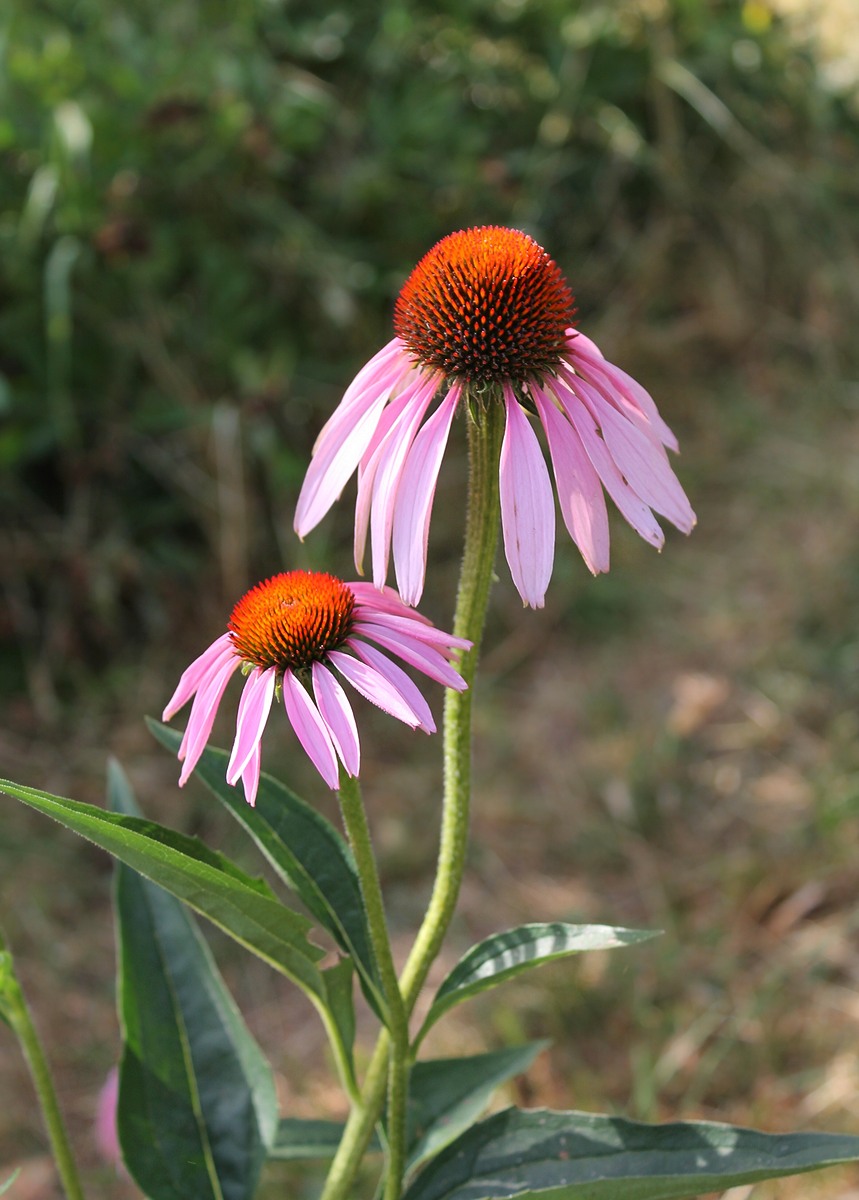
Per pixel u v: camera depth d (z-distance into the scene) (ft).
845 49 5.14
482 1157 1.66
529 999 2.70
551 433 1.61
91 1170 2.47
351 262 3.98
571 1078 2.56
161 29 3.98
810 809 3.10
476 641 1.63
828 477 4.01
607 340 4.29
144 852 1.54
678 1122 1.65
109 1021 2.81
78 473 3.63
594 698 3.48
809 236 4.60
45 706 3.45
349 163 4.09
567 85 4.42
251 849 3.11
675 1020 2.61
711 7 4.85
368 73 4.35
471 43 4.47
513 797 3.25
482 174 4.14
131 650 3.63
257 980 2.89
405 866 3.10
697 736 3.36
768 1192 2.30
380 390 1.66
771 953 2.80
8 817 3.23
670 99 4.64
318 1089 2.61
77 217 3.57
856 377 4.36
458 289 1.62
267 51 4.21
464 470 3.88
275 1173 2.35
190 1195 1.77
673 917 2.87
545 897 3.01
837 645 3.52
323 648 1.57
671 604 3.77
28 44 3.89
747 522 3.98
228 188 3.83
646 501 1.62
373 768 3.37
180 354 3.75
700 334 4.47
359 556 1.65
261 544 3.74
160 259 3.67
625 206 4.53
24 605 3.57
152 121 3.69
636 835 3.13
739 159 4.68
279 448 3.74
